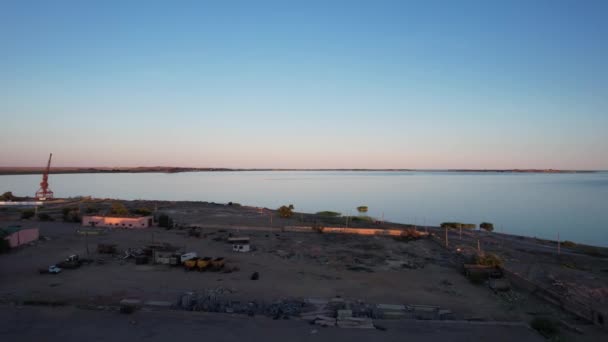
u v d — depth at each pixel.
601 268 49.91
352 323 28.11
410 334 26.69
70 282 37.84
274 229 72.94
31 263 44.78
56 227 70.31
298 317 29.64
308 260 49.97
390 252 56.19
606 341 26.16
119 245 55.59
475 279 41.59
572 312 32.12
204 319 28.59
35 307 30.22
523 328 28.11
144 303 31.52
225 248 55.59
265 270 44.38
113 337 25.30
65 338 25.02
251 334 26.11
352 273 44.16
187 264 43.41
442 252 57.22
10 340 24.58
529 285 38.12
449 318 30.50
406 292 37.56
